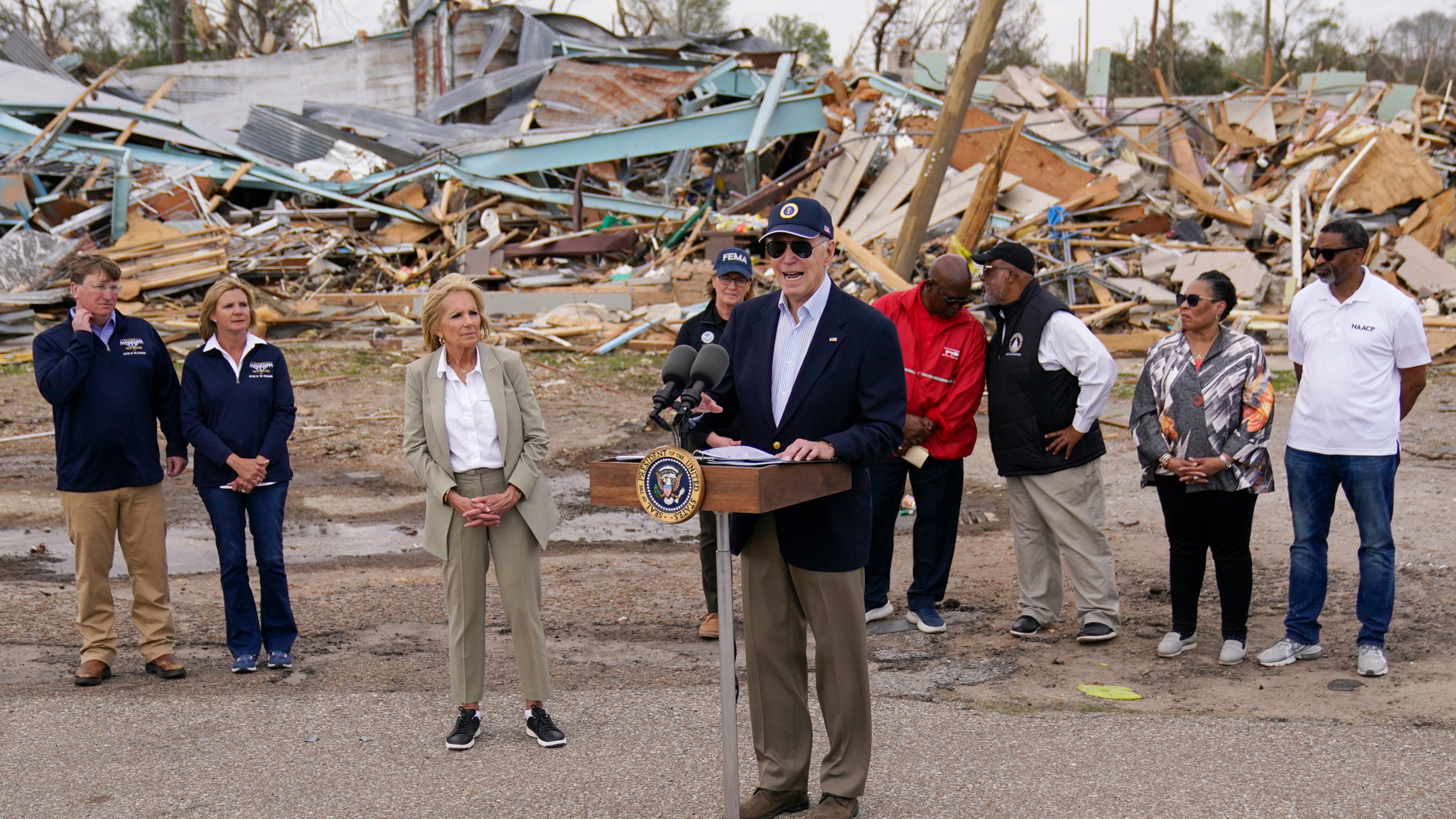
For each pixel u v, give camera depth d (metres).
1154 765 4.12
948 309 6.10
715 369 3.45
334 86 28.81
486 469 4.54
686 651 5.87
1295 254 18.47
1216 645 5.76
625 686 5.26
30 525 8.72
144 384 5.36
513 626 4.53
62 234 18.56
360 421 12.48
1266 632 5.90
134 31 45.19
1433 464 9.77
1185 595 5.61
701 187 25.48
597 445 11.84
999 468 6.08
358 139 25.03
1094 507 5.88
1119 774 4.05
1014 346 5.89
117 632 6.21
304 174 23.25
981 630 6.18
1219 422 5.38
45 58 26.62
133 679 5.36
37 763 4.26
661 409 3.43
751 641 3.84
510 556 4.52
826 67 26.72
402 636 6.11
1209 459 5.32
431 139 25.61
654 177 26.38
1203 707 4.83
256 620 5.61
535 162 24.48
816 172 22.83
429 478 4.48
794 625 3.83
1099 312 17.36
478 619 4.52
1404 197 20.42
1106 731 4.48
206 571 7.64
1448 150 24.41
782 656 3.82
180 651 5.86
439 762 4.30
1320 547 5.38
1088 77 28.73
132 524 5.34
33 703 4.90
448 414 4.57
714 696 5.06
